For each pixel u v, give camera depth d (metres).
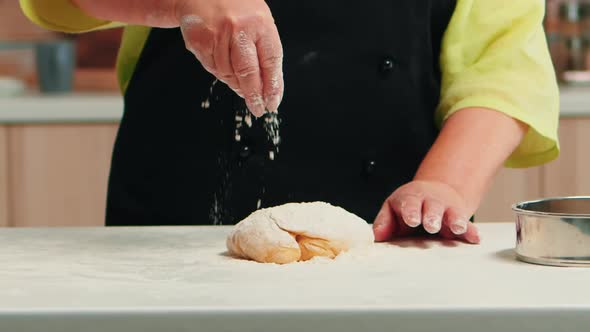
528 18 1.95
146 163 1.96
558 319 1.20
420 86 2.00
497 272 1.40
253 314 1.19
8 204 3.31
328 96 1.94
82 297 1.27
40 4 1.80
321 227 1.52
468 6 1.96
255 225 1.50
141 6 1.59
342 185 1.95
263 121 1.91
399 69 1.96
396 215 1.65
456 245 1.59
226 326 1.19
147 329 1.20
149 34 2.00
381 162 1.97
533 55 1.91
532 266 1.43
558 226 1.43
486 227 1.75
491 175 1.79
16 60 4.12
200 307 1.20
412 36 1.96
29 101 3.30
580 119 3.28
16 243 1.62
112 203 2.00
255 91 1.50
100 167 3.32
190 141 1.94
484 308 1.19
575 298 1.24
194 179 1.93
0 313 1.20
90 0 1.65
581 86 3.74
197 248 1.58
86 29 1.85
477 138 1.80
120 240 1.64
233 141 1.92
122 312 1.19
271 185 1.92
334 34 1.94
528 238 1.45
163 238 1.66
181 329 1.19
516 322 1.20
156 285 1.33
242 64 1.48
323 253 1.51
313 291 1.29
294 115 1.92
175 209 1.94
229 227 1.76
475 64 1.94
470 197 1.73
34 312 1.20
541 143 1.90
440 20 1.99
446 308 1.19
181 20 1.51
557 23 3.90
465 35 1.96
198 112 1.93
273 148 1.92
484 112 1.84
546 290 1.29
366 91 1.95
